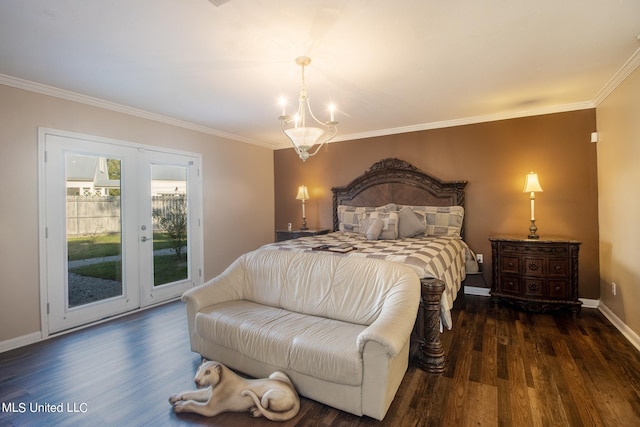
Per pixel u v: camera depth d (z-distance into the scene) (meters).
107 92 3.04
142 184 3.73
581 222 3.56
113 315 3.43
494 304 3.63
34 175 2.86
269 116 3.89
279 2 1.70
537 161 3.77
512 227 3.91
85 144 3.21
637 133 2.49
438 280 2.28
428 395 1.96
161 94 3.10
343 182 5.13
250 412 1.81
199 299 2.46
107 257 3.40
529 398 1.91
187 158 4.25
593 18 1.88
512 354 2.46
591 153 3.49
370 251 2.83
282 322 2.19
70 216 3.11
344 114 3.86
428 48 2.23
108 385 2.11
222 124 4.26
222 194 4.75
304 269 2.54
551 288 3.33
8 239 2.71
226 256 4.81
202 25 1.92
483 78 2.78
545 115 3.71
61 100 3.03
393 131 4.61
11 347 2.68
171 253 4.07
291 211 5.65
